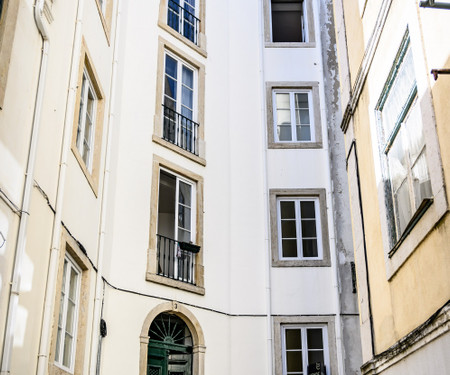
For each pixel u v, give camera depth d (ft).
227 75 50.62
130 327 36.63
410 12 22.68
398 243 23.65
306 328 44.29
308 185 48.08
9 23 21.16
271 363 42.45
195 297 41.16
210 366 40.34
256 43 52.60
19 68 21.83
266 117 49.90
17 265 20.68
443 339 19.12
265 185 47.44
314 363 42.60
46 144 24.79
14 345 21.15
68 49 28.32
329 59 52.19
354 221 30.53
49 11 24.89
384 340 25.72
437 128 20.25
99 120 34.60
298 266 45.44
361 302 29.07
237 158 48.19
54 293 24.95
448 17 19.52
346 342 43.39
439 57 20.16
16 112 21.39
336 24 34.88
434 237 20.34
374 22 27.66
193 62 47.65
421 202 21.25
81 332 29.86
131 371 35.91
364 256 28.66
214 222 44.45
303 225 47.67
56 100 26.32
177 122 45.03
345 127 32.48
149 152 41.57
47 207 24.75
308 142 49.34
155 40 45.01
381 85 26.27
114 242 37.47
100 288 32.55
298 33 54.80
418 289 21.86
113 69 37.81
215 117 47.91
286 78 51.62
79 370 29.32
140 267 38.45
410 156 23.39
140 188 40.14
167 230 41.86
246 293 44.19
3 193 19.99
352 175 30.91
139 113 41.93
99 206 33.58
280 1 55.36
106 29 36.35
